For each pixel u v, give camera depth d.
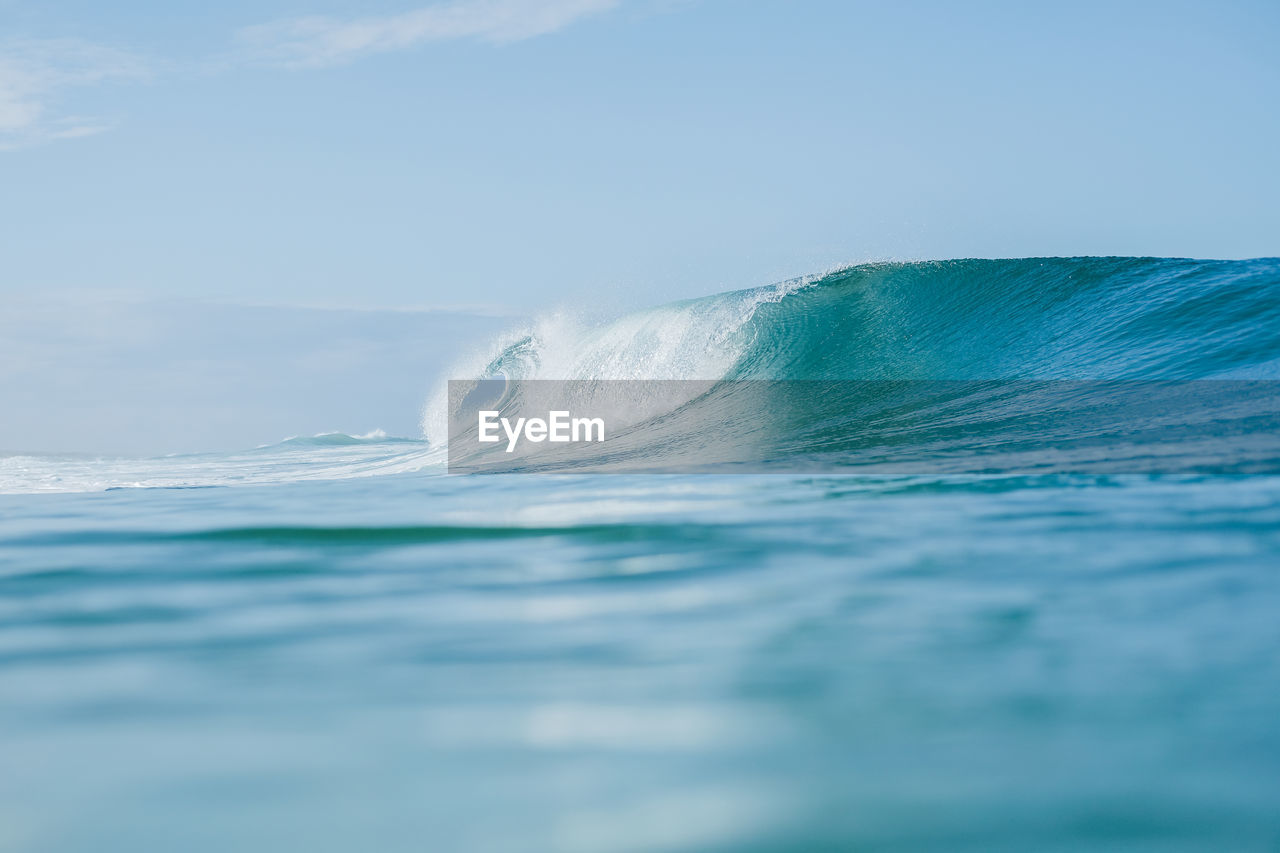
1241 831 1.99
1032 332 13.98
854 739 2.49
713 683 2.95
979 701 2.72
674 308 17.67
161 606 4.15
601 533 5.65
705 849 1.96
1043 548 4.75
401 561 5.01
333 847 1.98
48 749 2.53
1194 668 2.93
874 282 16.62
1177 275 14.41
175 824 2.10
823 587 4.14
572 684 2.97
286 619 3.87
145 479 13.78
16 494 10.92
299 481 11.60
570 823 2.07
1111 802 2.12
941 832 2.01
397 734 2.59
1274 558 4.34
